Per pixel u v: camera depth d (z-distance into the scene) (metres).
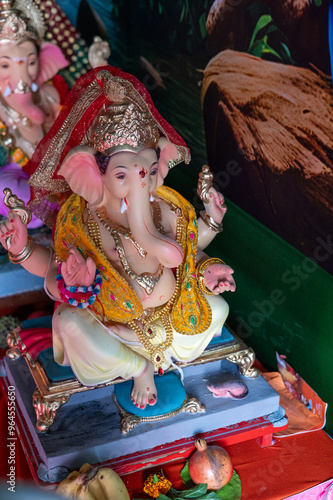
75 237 2.45
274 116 2.81
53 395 2.51
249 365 2.78
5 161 3.96
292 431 2.86
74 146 2.37
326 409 2.86
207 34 3.23
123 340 2.53
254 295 3.27
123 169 2.24
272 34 2.71
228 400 2.68
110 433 2.52
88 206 2.49
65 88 4.04
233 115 3.14
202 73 3.36
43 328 2.95
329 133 2.49
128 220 2.33
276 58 2.71
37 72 3.84
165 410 2.58
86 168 2.33
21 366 2.93
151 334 2.55
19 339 2.86
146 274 2.45
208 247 3.62
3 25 3.59
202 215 2.75
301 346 2.98
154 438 2.55
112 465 2.48
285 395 3.04
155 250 2.30
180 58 3.57
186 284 2.54
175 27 3.56
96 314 2.50
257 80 2.88
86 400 2.68
